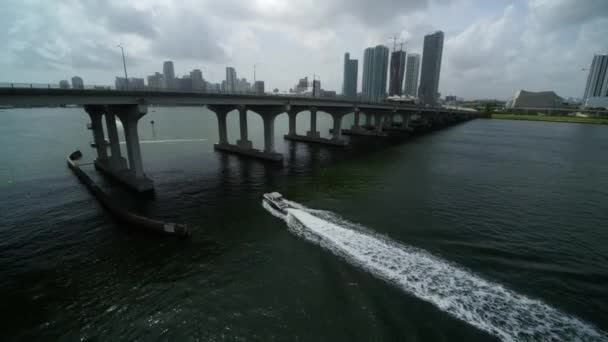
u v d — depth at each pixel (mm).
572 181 47312
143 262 23000
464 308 18016
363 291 19422
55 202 35531
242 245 25375
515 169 55812
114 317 17594
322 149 79812
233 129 116125
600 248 25375
